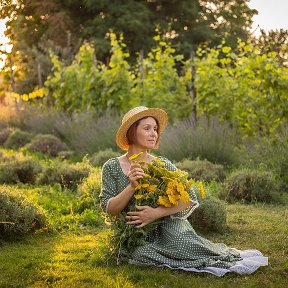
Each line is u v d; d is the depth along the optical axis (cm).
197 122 1131
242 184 761
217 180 854
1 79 1783
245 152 991
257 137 1030
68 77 1511
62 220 634
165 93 1338
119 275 448
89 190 729
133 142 491
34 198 739
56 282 439
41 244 549
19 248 532
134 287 425
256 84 1105
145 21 2472
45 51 1991
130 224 475
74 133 1322
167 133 1077
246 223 638
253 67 1102
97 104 1398
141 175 469
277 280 445
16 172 894
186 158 991
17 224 566
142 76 1377
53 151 1207
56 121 1392
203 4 2747
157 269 465
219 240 570
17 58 1788
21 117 1551
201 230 601
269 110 1062
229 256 479
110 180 489
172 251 472
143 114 485
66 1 2286
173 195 470
